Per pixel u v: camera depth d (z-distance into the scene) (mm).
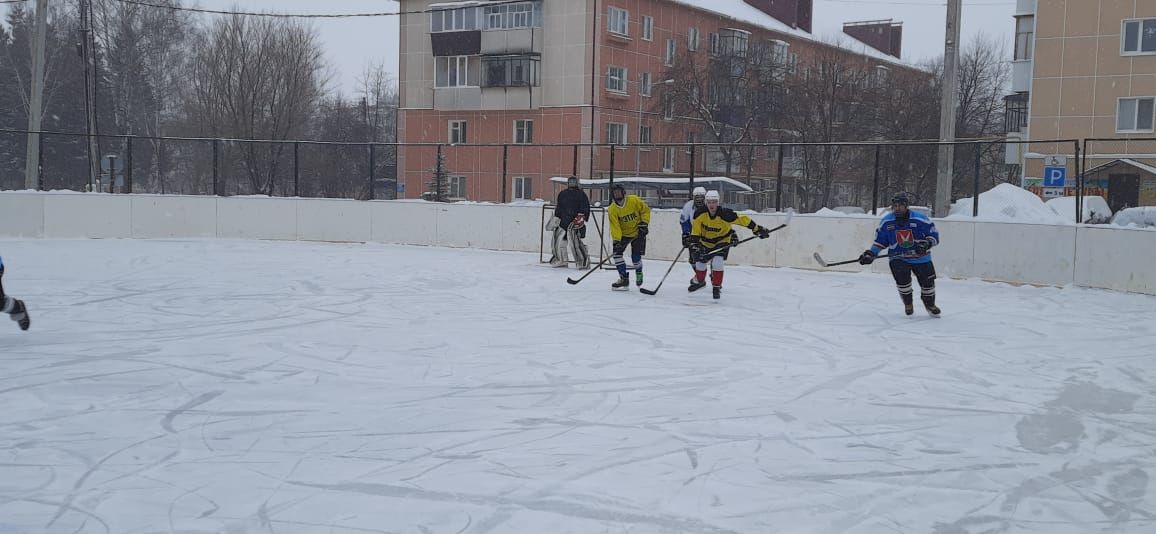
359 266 16391
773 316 10992
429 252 19781
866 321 10742
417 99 45531
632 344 8953
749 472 5039
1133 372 8000
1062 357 8672
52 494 4539
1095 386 7430
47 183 29578
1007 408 6664
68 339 8805
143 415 6055
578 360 8109
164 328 9539
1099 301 12852
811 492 4746
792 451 5457
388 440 5539
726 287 14008
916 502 4648
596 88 41219
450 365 7820
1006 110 35531
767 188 21078
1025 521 4426
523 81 42281
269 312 10781
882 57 59250
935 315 11094
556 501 4516
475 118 44219
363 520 4234
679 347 8828
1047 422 6293
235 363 7785
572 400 6621
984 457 5449
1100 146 29781
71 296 11805
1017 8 34062
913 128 46438
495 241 20500
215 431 5699
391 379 7238
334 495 4562
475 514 4328
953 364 8242
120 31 55125
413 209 21500
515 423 5961
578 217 16172
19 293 12000
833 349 8883
